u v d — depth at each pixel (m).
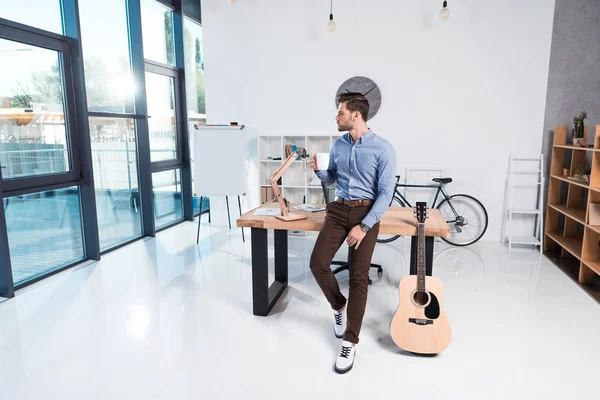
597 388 2.06
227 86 5.34
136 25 4.68
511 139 4.66
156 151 5.41
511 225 4.80
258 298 2.89
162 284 3.53
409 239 5.02
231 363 2.30
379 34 4.80
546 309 3.00
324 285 2.45
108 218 4.58
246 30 5.17
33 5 3.42
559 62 4.39
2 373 2.20
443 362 2.31
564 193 4.48
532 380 2.13
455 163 4.84
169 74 5.52
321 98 5.09
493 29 4.51
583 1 4.23
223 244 4.83
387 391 2.05
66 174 3.83
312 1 4.92
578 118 3.99
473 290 3.37
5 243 3.14
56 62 3.69
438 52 4.68
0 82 3.18
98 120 4.33
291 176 5.29
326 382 2.13
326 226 2.41
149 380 2.14
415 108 4.84
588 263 3.39
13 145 3.33
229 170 4.89
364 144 2.24
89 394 2.03
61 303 3.11
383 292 3.34
